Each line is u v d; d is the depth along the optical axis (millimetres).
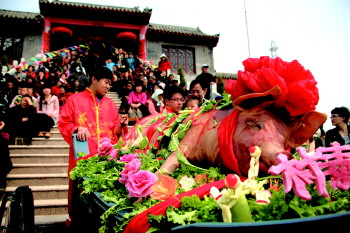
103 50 18312
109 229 1273
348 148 1221
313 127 1503
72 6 19906
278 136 1428
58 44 20906
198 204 1081
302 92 1361
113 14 20891
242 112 1558
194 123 1914
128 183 1259
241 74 1484
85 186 1659
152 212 1092
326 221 778
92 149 3328
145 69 17828
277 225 787
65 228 4027
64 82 12141
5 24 19156
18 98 7809
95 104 3627
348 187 1177
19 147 6504
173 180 1211
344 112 4289
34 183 5461
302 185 955
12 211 2240
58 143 7289
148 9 21562
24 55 19266
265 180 1268
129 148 2434
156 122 2754
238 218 956
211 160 1673
